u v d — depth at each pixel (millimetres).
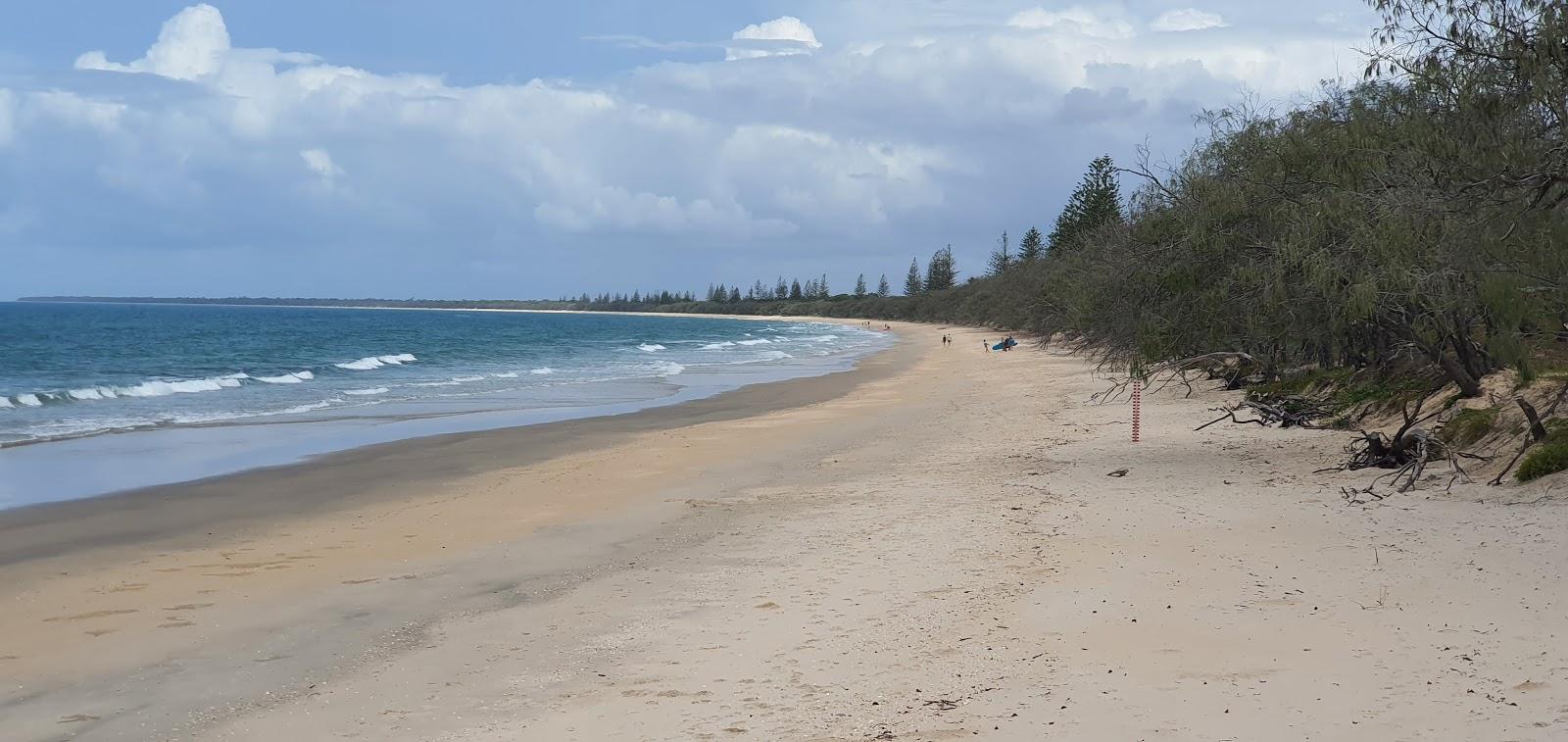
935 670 7453
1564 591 8414
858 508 14000
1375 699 6434
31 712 7293
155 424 25672
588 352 70312
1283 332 16219
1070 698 6742
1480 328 17422
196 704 7391
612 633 8734
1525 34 10977
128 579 10906
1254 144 16297
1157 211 17031
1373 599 8586
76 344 68750
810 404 31891
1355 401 19969
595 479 17250
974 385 38031
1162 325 16312
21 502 15516
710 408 30734
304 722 6992
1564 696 6266
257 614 9578
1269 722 6160
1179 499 13516
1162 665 7270
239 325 121562
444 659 8219
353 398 33719
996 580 9828
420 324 144125
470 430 24719
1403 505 12234
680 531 12945
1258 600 8742
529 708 7102
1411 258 12852
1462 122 11820
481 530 13242
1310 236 14102
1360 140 14164
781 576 10414
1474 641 7383
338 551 12164
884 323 164375
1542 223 11055
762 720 6656
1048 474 16109
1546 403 14328
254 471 18391
